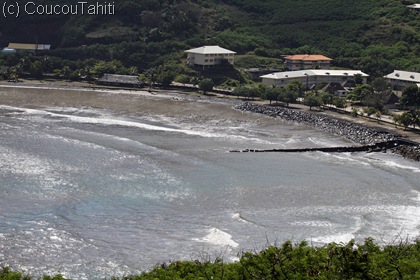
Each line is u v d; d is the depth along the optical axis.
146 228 187.62
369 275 115.62
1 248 170.38
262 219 198.25
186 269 124.50
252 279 117.56
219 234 183.38
